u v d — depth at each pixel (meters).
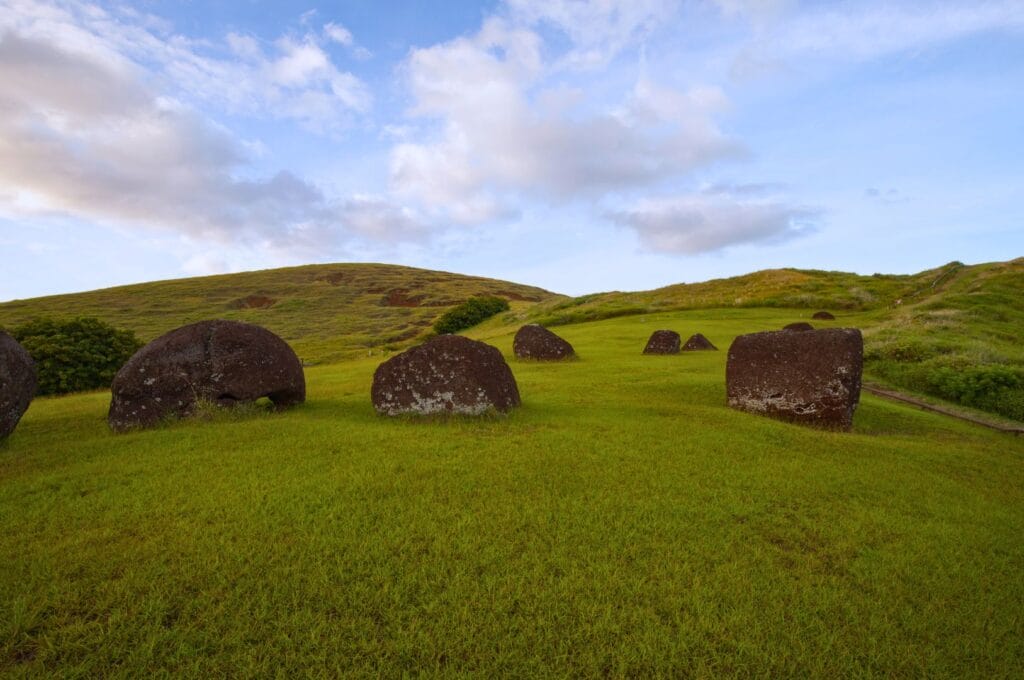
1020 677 3.71
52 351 23.09
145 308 82.69
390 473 6.92
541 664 3.58
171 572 4.47
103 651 3.57
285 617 3.94
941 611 4.38
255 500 5.98
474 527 5.41
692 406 12.11
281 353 11.38
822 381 11.16
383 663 3.55
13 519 5.54
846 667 3.68
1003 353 19.20
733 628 4.02
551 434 9.06
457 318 67.69
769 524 5.82
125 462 7.39
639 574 4.66
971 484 7.89
